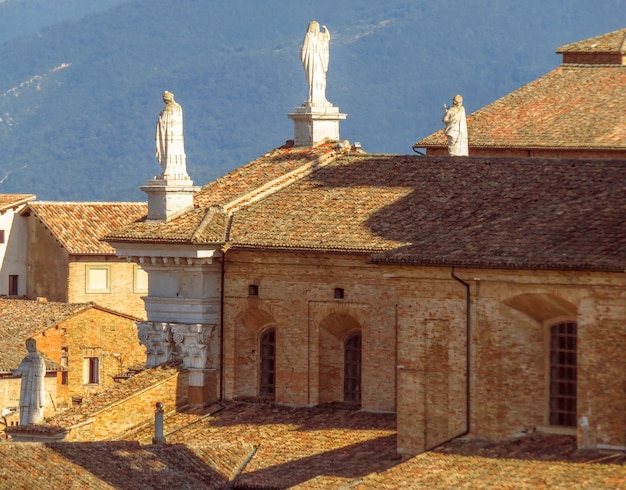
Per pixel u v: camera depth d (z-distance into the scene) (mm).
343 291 86125
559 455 71875
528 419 74938
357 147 94312
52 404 127312
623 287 70250
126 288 148750
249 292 89062
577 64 112688
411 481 71938
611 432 70625
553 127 106125
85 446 80062
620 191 79375
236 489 80375
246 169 94375
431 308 76188
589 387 71062
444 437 76312
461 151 94625
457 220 84500
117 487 77312
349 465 80188
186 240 88312
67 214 150750
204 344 89625
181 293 90188
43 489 75250
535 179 85750
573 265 71062
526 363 74875
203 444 83750
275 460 82438
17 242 151375
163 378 89375
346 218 87500
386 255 76812
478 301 74875
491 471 71750
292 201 90438
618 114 106250
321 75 95375
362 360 85812
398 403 77375
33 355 88812
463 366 75500
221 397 90000
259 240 87625
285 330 87875
